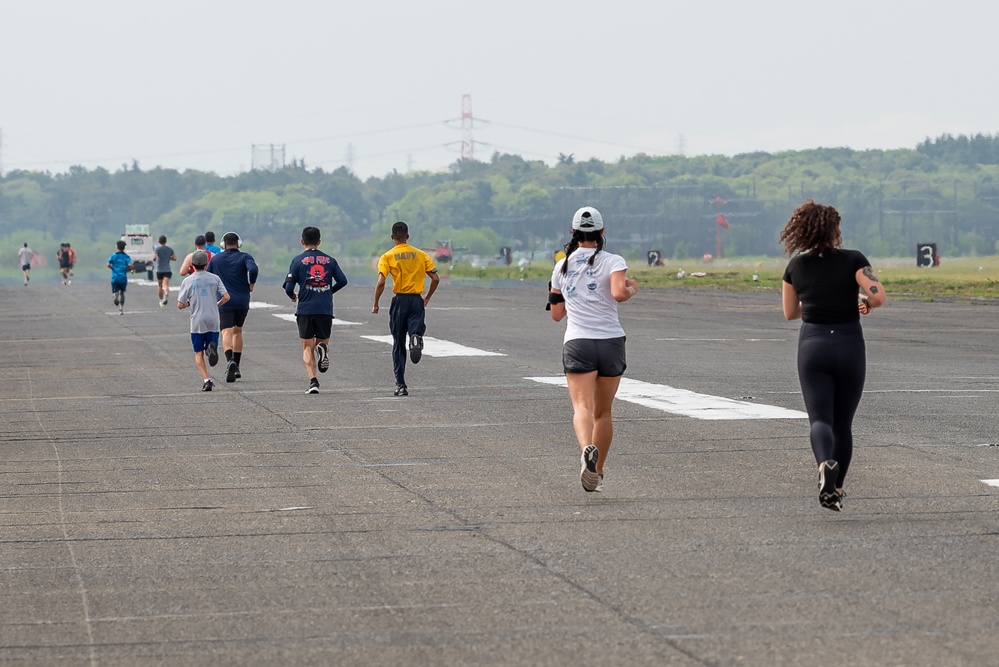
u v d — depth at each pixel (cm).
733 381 5512
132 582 2212
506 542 2475
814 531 2525
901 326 9144
